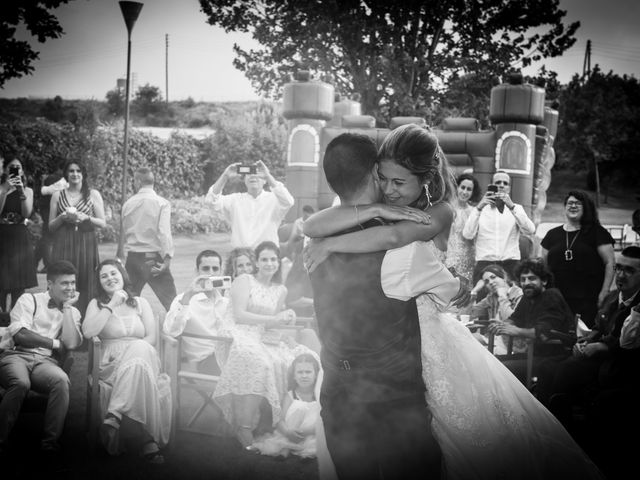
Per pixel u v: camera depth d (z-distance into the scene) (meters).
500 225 6.76
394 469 2.46
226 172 6.81
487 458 2.55
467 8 17.97
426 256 2.45
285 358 4.52
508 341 4.95
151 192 6.97
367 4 17.45
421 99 17.97
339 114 12.27
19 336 4.16
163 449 4.18
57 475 3.77
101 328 4.23
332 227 2.46
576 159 25.59
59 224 6.73
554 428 2.67
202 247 14.98
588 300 6.07
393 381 2.45
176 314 4.47
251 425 4.24
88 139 15.80
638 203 25.50
